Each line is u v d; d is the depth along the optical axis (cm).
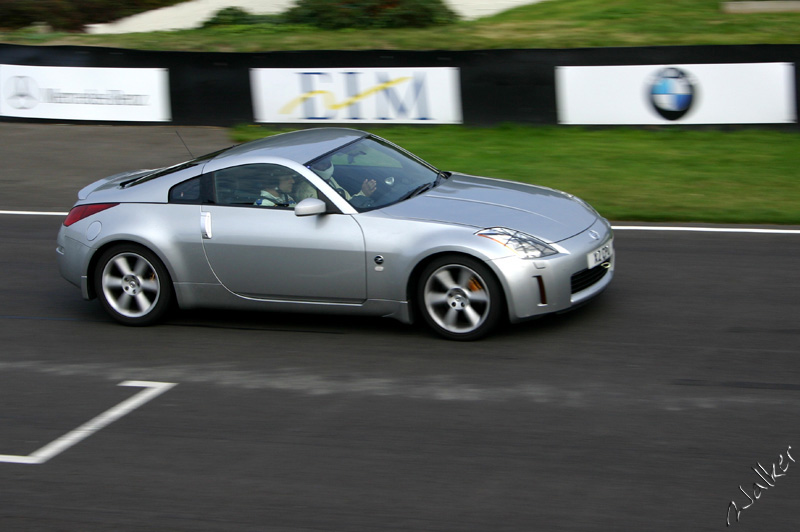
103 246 725
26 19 2306
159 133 1520
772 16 1941
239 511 443
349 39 1931
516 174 1204
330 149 719
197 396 587
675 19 1970
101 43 2008
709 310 703
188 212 704
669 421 514
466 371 602
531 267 622
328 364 629
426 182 729
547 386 571
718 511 420
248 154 714
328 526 425
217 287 701
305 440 514
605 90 1375
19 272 893
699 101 1341
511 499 439
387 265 647
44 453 516
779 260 827
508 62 1401
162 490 467
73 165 1348
